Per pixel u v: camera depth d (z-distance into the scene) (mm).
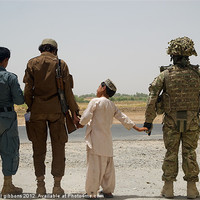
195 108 5203
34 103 5188
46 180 6625
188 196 5145
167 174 5191
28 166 7812
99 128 5090
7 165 5223
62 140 5266
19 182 6410
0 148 5266
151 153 9398
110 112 5168
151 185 6199
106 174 5188
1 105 5227
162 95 5316
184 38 5262
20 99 5234
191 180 5160
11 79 5207
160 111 5348
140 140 12234
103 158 5078
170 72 5211
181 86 5148
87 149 5148
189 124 5137
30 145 10906
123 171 7324
